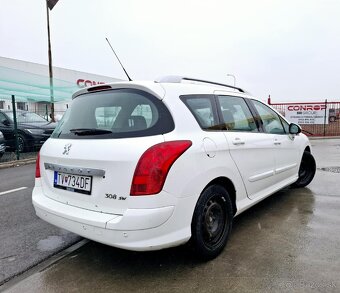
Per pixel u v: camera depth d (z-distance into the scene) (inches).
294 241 133.6
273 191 169.2
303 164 217.9
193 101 123.0
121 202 100.8
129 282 109.0
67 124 131.2
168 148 102.3
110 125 114.9
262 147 153.7
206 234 116.6
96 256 130.1
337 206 179.3
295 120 716.7
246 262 117.6
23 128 451.8
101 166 105.0
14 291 106.7
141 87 115.3
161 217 99.2
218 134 125.6
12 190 248.5
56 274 116.7
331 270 109.7
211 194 117.4
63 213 113.0
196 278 108.9
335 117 687.1
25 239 149.9
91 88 130.4
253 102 167.5
